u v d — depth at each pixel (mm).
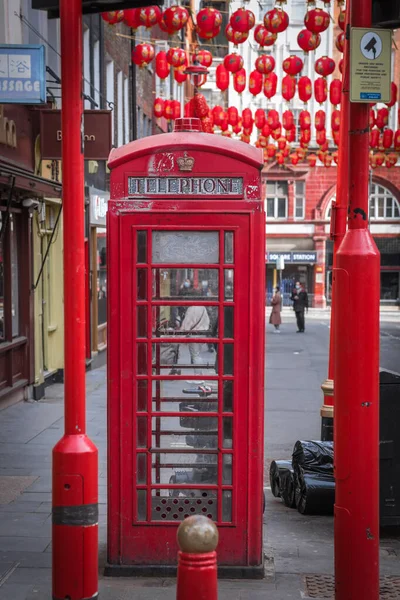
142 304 7070
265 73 18141
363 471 5754
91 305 24547
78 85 6043
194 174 7016
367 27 5691
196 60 19219
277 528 9148
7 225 14672
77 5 6051
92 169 24078
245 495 7164
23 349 17469
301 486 9758
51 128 16250
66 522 6051
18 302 17375
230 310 7102
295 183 66062
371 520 5789
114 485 7180
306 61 61375
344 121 11266
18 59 9867
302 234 66375
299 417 16422
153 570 7180
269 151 36781
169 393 7227
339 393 5777
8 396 16578
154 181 7031
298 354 30453
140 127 34938
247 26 13508
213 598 4484
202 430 7195
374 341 5734
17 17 16328
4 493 10141
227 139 7285
